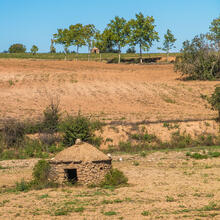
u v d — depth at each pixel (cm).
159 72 9381
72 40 14000
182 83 7950
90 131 4381
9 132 4312
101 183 2445
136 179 2678
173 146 4347
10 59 12212
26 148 4116
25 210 1808
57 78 8169
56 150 4109
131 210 1728
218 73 8312
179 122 4900
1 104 6141
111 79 8381
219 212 1631
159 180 2608
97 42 13288
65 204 1900
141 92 7350
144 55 16062
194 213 1623
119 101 6731
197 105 6512
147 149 4238
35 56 15325
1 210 1820
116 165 3406
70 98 6825
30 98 6688
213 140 4544
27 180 2791
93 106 6294
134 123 4753
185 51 8438
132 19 12706
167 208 1753
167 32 12975
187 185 2383
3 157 3950
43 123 4572
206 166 3148
